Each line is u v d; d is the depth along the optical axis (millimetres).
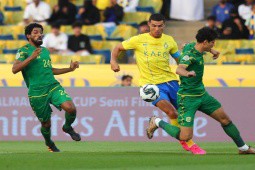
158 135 42062
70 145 39031
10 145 39250
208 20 54719
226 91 42125
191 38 56844
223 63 50938
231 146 37656
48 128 31656
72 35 53188
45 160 26328
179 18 58250
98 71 45625
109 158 27109
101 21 56906
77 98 42594
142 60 31531
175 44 31859
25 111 42906
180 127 28828
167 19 58312
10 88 42938
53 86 30797
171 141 42000
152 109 42062
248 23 54531
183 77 28312
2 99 43062
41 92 30641
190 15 58062
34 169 23594
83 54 52781
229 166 24109
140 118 42219
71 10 57156
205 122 41906
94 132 42594
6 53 54750
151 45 31484
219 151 32688
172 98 31547
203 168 23516
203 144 39656
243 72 45125
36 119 42906
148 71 31484
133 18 56906
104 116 42531
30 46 30609
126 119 42312
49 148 32531
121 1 57844
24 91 42875
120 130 42406
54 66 46250
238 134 28844
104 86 43156
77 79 45656
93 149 35812
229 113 42156
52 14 57625
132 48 31703
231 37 54000
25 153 30500
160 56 31422
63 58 51281
